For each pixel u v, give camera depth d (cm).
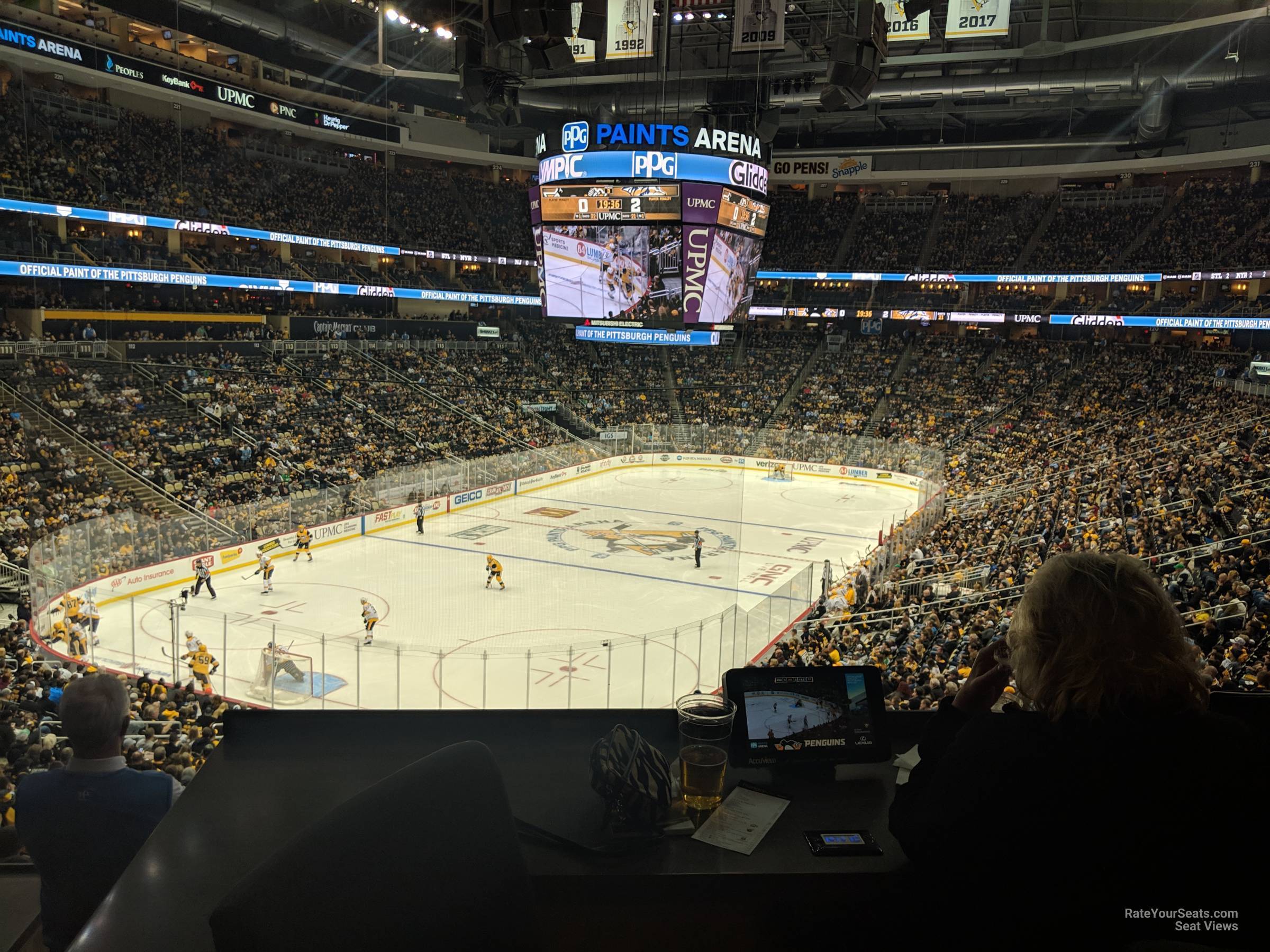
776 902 248
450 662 1906
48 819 333
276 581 2709
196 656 1672
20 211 3391
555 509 3903
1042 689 217
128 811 339
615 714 334
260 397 3866
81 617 1947
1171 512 2345
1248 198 4741
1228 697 298
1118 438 4041
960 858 215
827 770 311
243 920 118
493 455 4281
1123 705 208
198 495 3008
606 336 2750
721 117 2644
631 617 2409
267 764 294
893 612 1845
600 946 247
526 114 4859
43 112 3794
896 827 238
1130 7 3703
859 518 3862
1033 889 210
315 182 4988
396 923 131
